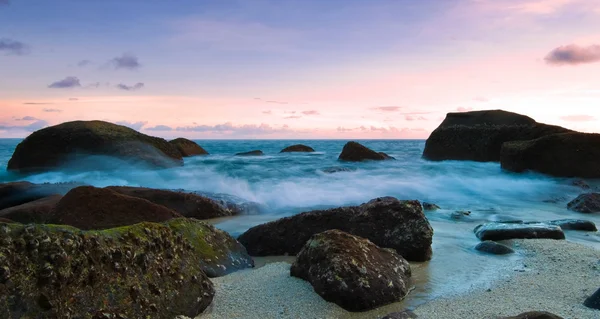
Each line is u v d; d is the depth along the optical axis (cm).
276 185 1502
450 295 529
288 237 748
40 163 1952
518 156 1839
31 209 883
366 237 708
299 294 517
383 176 1769
